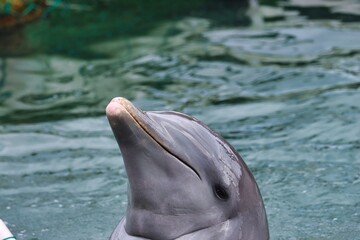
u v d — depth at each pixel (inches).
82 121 759.7
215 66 896.9
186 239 415.5
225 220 423.8
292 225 538.0
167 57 939.3
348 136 685.3
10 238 398.0
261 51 940.6
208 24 1072.8
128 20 1099.3
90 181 626.5
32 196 603.8
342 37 977.5
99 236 533.3
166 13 1131.3
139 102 801.6
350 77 830.5
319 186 598.5
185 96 811.4
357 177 611.8
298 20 1069.8
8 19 1071.0
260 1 1167.0
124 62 930.1
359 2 1138.7
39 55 966.4
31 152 687.7
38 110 796.0
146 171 408.8
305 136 690.2
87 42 1011.9
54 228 548.1
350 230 527.8
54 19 1094.4
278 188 597.6
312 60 896.9
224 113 754.8
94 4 1171.3
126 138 399.2
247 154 659.4
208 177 420.5
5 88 861.8
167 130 414.3
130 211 422.9
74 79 882.1
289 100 776.3
